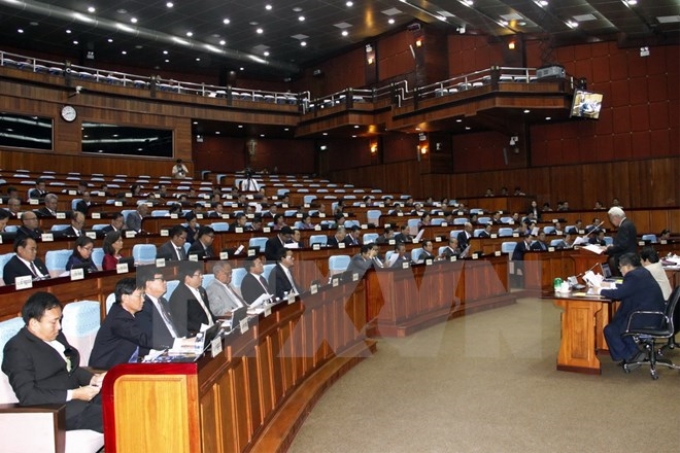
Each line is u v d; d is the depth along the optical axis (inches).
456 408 192.7
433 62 787.4
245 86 1011.3
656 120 673.6
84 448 120.4
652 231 642.2
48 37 783.7
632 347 229.8
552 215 677.3
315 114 835.4
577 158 725.9
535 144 759.1
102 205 449.4
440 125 743.1
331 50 912.9
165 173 768.3
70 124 695.1
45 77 673.0
